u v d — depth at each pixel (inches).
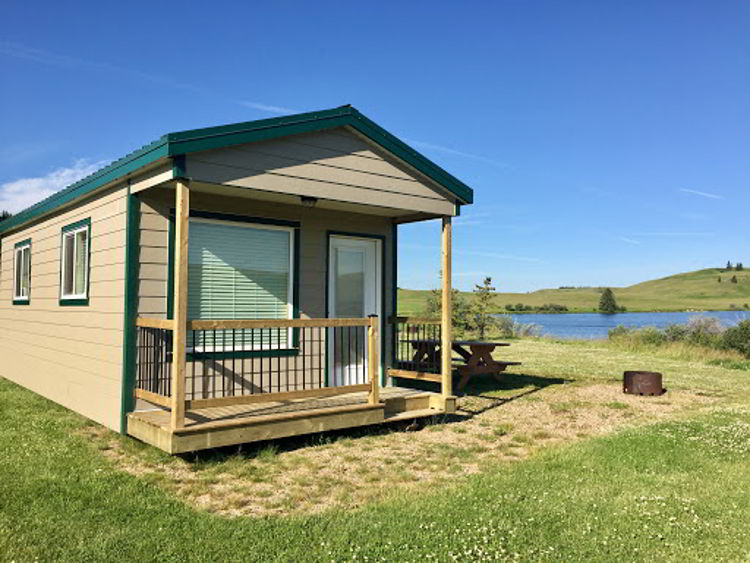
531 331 1168.2
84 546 148.1
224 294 304.3
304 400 304.8
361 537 156.6
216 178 242.7
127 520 167.5
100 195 303.4
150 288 274.8
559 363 637.3
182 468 225.1
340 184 286.2
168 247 280.5
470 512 175.5
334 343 349.7
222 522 167.6
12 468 213.0
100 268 299.0
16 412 322.3
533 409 364.5
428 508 178.9
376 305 372.8
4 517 166.1
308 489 204.2
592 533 160.7
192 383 270.2
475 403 382.9
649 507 181.0
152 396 250.4
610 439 273.4
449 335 330.6
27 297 434.0
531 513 174.6
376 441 278.4
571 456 243.3
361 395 324.5
